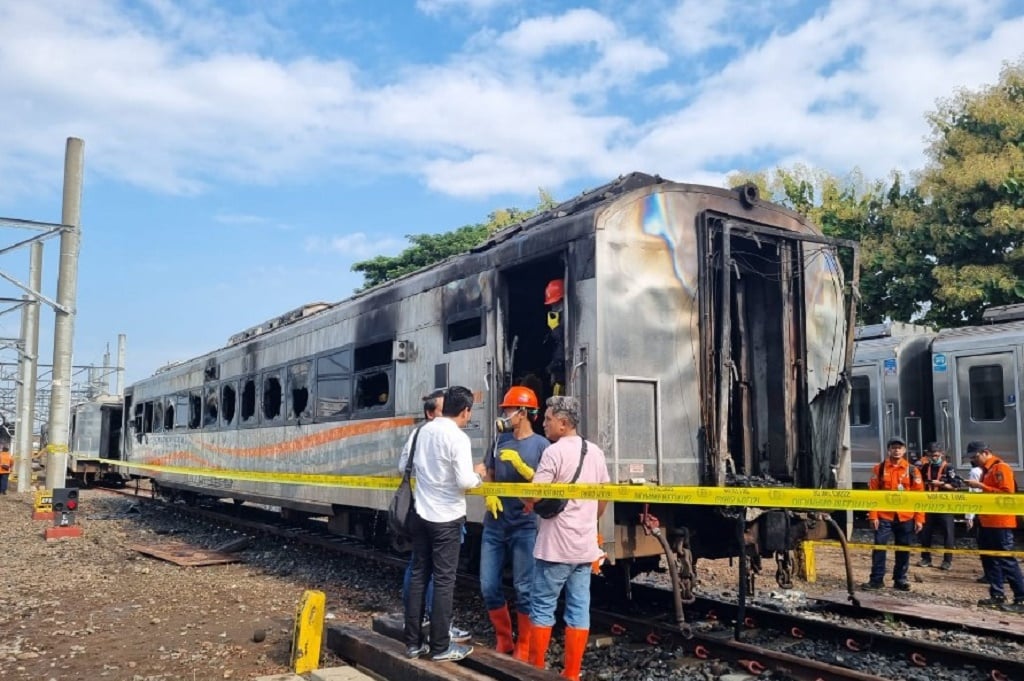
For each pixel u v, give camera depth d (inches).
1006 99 800.9
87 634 281.4
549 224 291.4
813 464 305.7
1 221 724.7
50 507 674.8
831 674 216.8
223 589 361.7
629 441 262.7
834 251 334.6
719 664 235.5
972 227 773.3
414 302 373.1
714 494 182.7
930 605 322.3
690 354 282.2
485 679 191.0
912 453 572.7
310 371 474.9
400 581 377.4
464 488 209.8
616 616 275.1
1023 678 223.0
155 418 810.2
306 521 574.9
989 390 533.0
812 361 316.8
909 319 836.0
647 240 277.0
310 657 237.9
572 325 270.7
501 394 308.2
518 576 232.1
